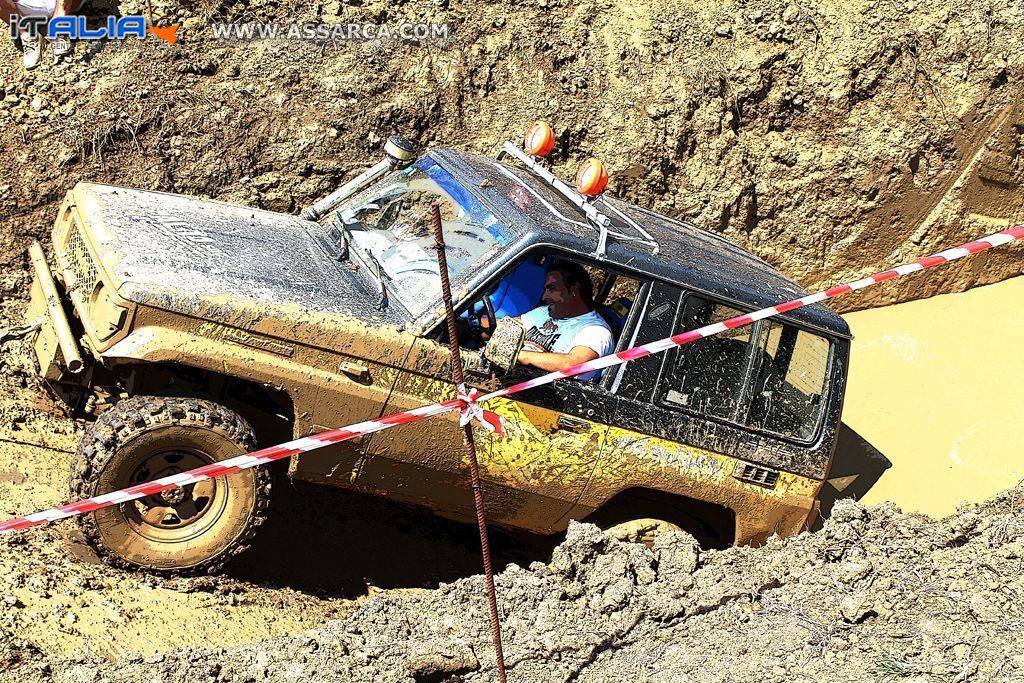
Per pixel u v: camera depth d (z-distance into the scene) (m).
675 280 5.80
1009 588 5.33
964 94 9.09
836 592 5.53
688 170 8.94
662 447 5.91
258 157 8.22
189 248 5.54
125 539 5.26
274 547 6.19
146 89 8.10
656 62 8.96
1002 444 8.05
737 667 4.93
